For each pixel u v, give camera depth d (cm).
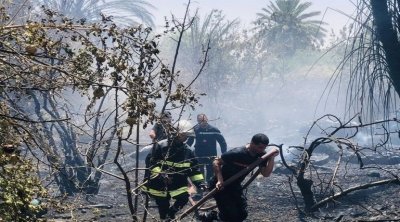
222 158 523
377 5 413
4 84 295
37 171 358
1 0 303
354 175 852
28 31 274
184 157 540
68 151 664
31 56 275
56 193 636
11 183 332
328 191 714
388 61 416
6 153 293
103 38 315
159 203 549
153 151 505
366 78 426
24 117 302
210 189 542
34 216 370
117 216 619
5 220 340
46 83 307
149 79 335
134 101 301
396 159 995
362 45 427
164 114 355
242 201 532
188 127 530
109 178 856
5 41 284
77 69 297
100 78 313
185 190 545
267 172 516
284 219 611
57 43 289
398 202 625
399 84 416
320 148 1119
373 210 605
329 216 598
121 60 312
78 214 602
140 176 887
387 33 413
